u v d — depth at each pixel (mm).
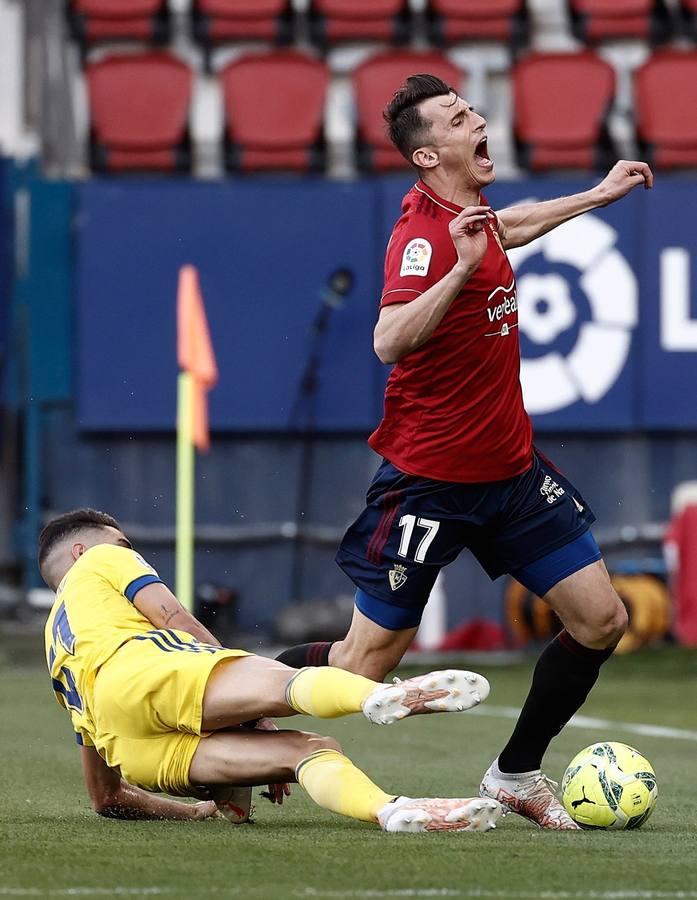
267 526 43469
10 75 48438
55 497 43281
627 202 43094
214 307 43156
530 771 13883
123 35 51062
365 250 43375
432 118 13797
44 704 29484
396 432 14070
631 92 49812
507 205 43094
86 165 49000
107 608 12992
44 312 43344
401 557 13852
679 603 40969
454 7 51062
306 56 49125
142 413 43219
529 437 14164
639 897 9312
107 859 10805
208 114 51031
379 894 9344
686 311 43125
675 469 43688
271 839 11883
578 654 13828
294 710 12141
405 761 20484
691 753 22062
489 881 9859
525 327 43000
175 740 12539
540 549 13891
